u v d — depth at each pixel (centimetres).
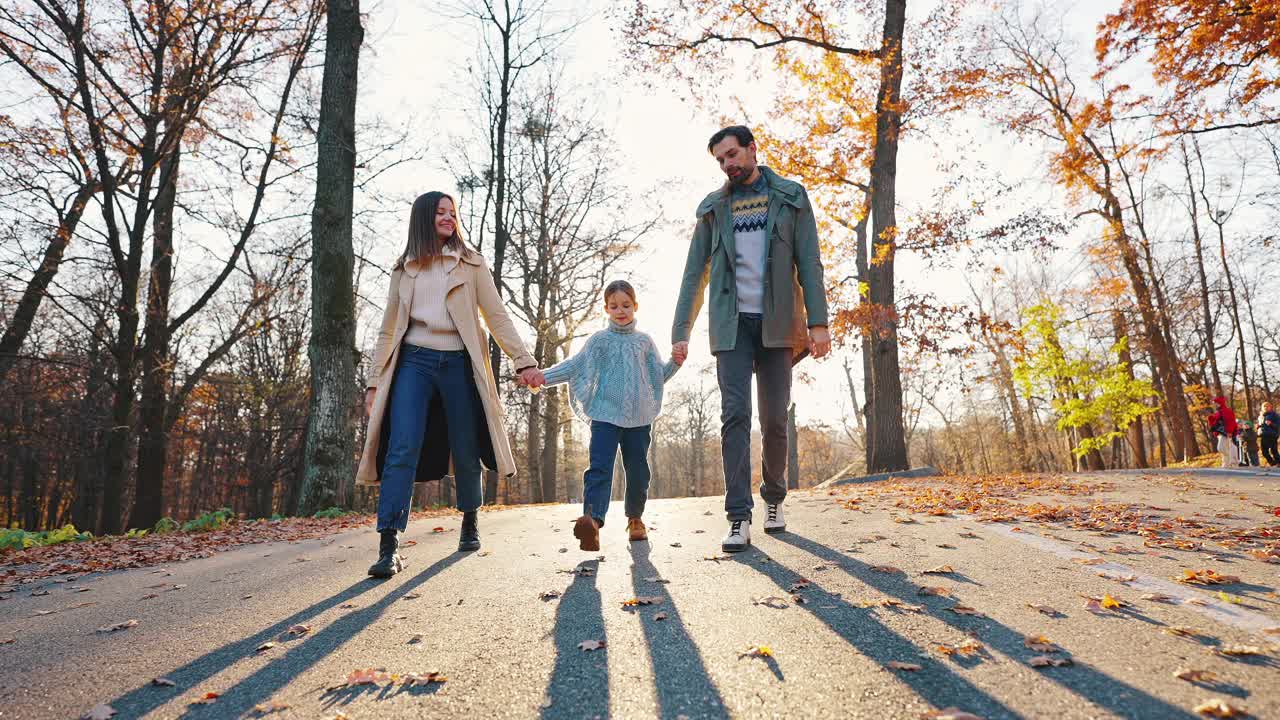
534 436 2103
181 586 330
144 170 1404
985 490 675
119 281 1600
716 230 361
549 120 1872
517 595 253
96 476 2048
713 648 178
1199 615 188
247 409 2572
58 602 313
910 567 267
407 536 477
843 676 153
